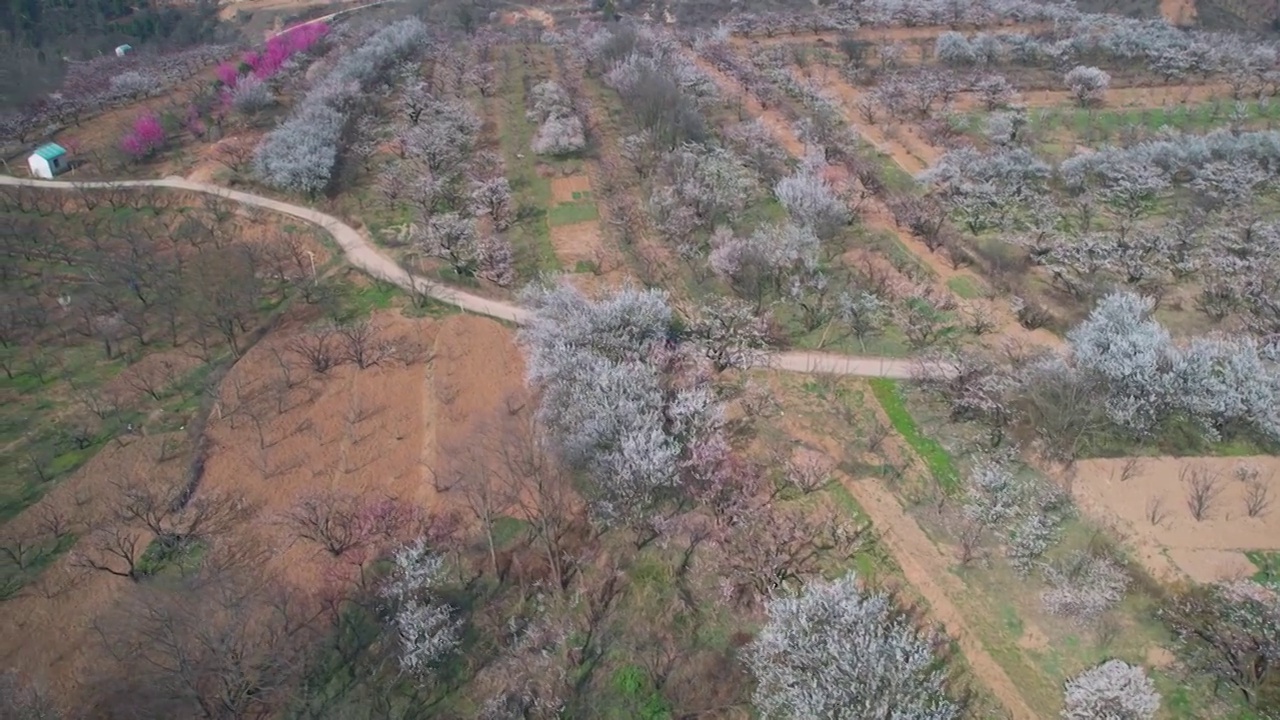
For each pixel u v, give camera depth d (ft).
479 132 321.93
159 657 140.26
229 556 158.10
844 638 130.41
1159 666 138.51
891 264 242.58
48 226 270.05
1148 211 260.83
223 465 178.19
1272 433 169.58
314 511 161.79
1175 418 177.99
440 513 167.12
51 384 205.77
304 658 141.69
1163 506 163.43
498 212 264.72
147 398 199.72
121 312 226.99
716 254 230.07
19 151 319.47
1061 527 161.58
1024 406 182.09
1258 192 269.23
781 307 225.35
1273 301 206.28
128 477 176.14
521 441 181.27
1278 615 136.67
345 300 232.53
